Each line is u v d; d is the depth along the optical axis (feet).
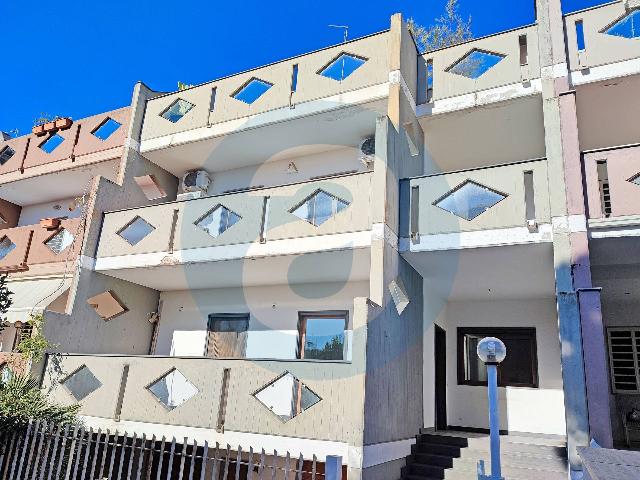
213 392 25.59
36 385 29.94
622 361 34.37
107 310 37.58
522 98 31.35
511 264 29.53
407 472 27.09
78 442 23.67
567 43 31.19
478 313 39.11
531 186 30.81
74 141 46.73
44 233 41.88
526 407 35.76
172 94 43.06
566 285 24.12
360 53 35.19
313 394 24.67
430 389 33.81
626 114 32.27
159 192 44.70
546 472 25.02
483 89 32.83
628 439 32.14
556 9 31.81
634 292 33.53
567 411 22.31
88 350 35.58
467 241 27.04
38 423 22.89
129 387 28.12
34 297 37.68
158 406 26.89
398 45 33.42
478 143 36.88
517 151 37.65
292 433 22.86
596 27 30.73
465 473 26.48
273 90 37.81
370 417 22.33
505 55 32.89
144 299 41.14
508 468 25.79
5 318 32.04
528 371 36.68
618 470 10.38
